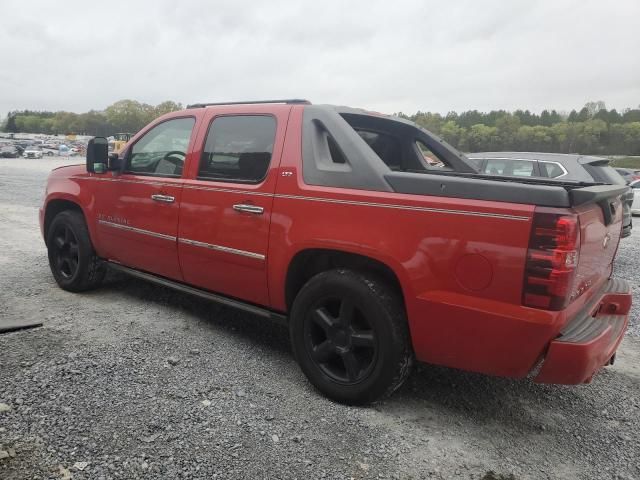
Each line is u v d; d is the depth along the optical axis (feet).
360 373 10.33
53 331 13.44
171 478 7.91
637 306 18.69
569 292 8.35
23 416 9.25
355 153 10.55
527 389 11.82
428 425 10.01
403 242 9.53
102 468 8.00
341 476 8.27
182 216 13.42
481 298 8.84
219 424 9.47
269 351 13.10
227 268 12.60
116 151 16.85
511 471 8.70
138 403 9.97
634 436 9.98
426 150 16.11
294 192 11.11
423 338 9.62
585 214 8.86
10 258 21.62
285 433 9.36
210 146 13.21
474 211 8.81
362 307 10.07
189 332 14.02
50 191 17.58
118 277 19.11
